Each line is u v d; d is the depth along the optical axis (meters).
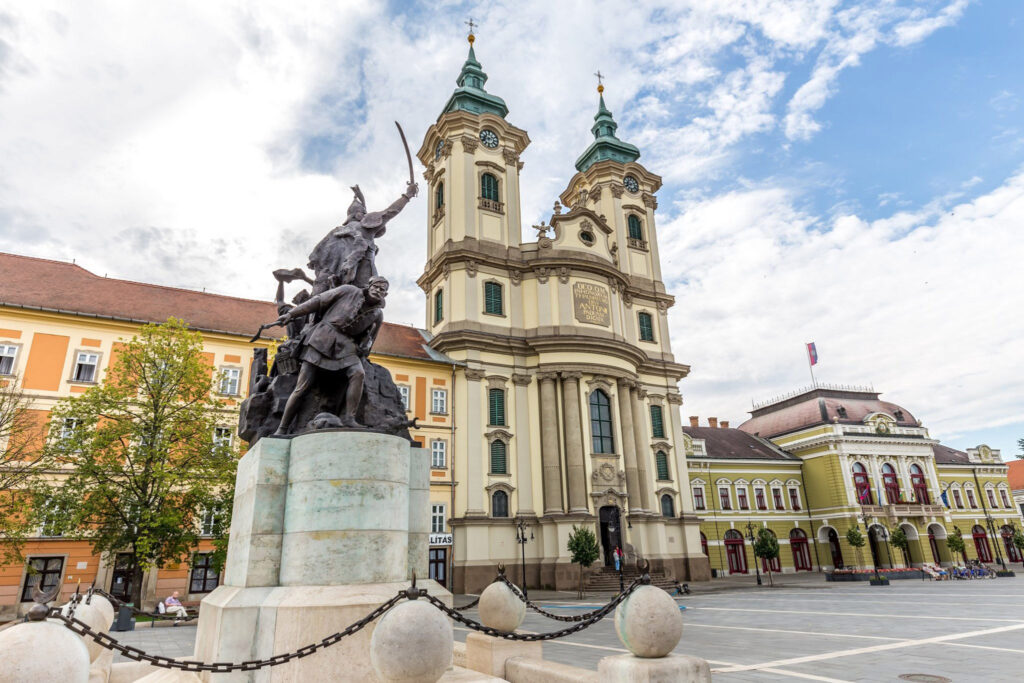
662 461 43.38
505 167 44.38
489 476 36.47
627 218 50.09
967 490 65.06
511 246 42.47
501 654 7.64
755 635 14.79
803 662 10.62
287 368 8.37
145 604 26.47
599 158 52.72
